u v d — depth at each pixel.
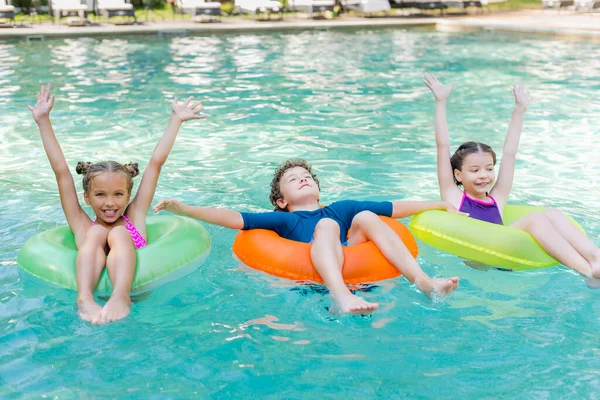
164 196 4.00
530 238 3.08
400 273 2.87
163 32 11.98
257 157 4.79
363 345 2.35
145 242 3.13
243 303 2.69
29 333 2.44
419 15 14.94
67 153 4.89
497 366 2.21
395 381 2.12
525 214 3.43
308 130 5.57
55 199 3.95
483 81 7.58
